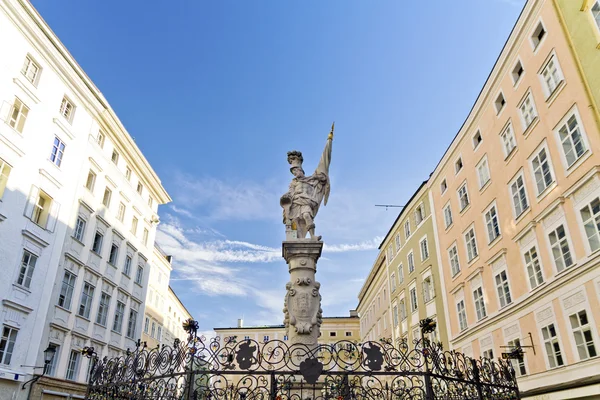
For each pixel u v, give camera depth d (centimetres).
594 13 1469
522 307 1783
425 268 2889
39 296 2117
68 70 2442
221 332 5950
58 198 2328
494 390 763
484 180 2205
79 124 2559
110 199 2877
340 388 656
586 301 1427
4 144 2008
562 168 1584
